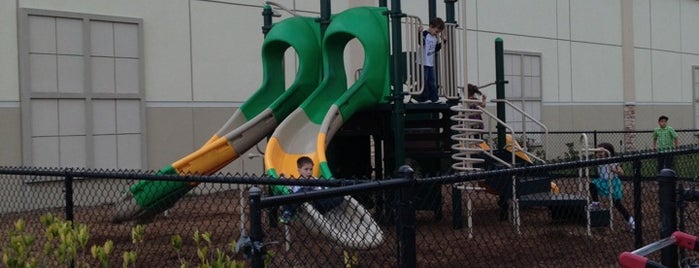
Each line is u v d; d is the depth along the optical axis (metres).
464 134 9.58
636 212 5.66
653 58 23.38
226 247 7.13
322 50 9.73
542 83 19.73
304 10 14.90
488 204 11.40
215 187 10.91
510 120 18.78
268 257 3.92
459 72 17.58
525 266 6.92
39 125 11.62
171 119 13.23
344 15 9.52
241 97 14.20
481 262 6.98
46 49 11.71
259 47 14.46
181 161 8.77
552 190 10.32
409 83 9.56
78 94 12.03
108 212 9.55
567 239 8.46
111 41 12.46
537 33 19.67
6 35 11.34
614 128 21.91
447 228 9.25
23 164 11.43
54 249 5.46
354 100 9.01
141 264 6.68
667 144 16.38
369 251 5.33
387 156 10.15
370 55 9.26
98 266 5.80
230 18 14.02
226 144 9.03
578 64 20.83
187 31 13.44
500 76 10.88
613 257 7.38
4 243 6.72
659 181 4.86
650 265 3.67
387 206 4.94
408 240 3.87
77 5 12.05
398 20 9.09
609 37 21.80
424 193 6.00
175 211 9.11
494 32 18.58
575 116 20.67
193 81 13.52
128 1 12.66
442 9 17.55
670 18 24.08
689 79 24.86
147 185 8.34
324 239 5.25
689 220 6.76
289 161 8.58
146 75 12.91
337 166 10.94
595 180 9.48
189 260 6.69
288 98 9.62
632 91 22.47
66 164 11.88
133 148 12.70
